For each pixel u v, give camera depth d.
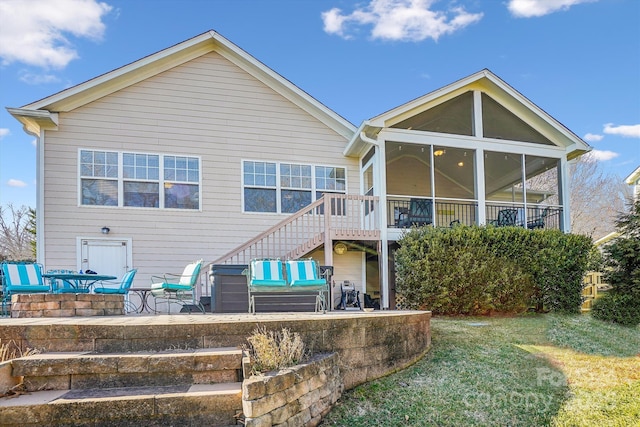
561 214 10.84
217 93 9.95
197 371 3.38
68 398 2.94
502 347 5.75
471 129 10.47
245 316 5.09
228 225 9.64
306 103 10.47
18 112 8.42
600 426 3.84
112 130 9.19
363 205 9.88
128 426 2.92
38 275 6.32
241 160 9.92
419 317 5.26
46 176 8.73
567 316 8.45
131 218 9.09
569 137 10.80
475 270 8.24
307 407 3.46
